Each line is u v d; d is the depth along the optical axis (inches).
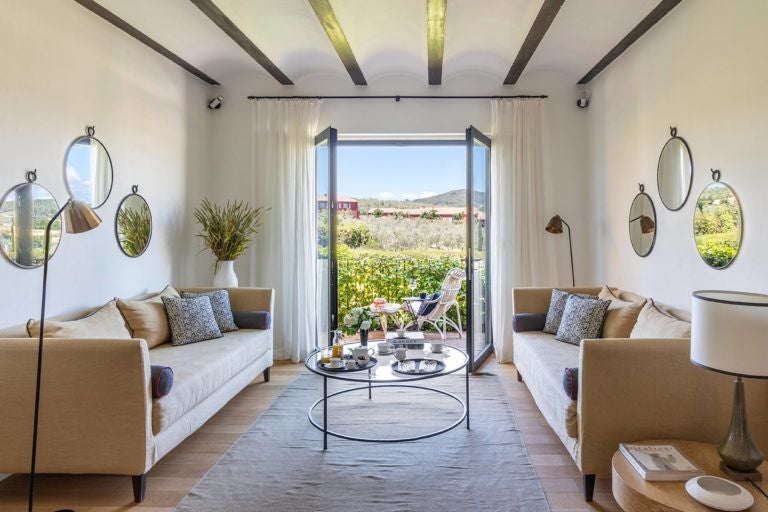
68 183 117.6
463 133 190.9
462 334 230.8
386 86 190.7
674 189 124.0
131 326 125.3
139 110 148.3
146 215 151.5
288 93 192.7
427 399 141.3
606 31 142.7
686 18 118.3
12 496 88.0
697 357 65.8
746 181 96.2
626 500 65.7
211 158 193.8
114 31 136.4
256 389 150.9
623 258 156.1
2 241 98.7
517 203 183.5
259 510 83.5
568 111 188.5
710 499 59.4
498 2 132.2
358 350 117.6
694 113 114.9
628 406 84.2
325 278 185.3
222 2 129.2
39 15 108.6
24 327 98.1
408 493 88.8
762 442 81.6
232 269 175.3
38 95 108.3
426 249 288.8
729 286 101.8
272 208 188.9
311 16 142.6
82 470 85.4
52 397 84.2
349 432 116.8
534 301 159.2
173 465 100.4
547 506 84.7
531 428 119.6
